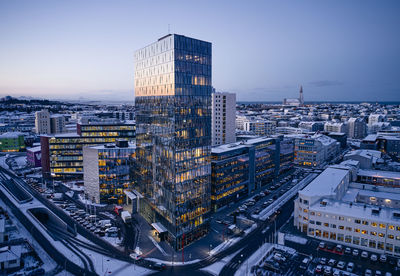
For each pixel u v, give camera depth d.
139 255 105.62
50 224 141.38
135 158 148.00
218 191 148.00
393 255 105.62
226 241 116.69
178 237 109.12
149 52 123.00
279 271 95.19
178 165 107.12
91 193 165.50
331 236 117.31
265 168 194.62
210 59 118.88
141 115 135.25
